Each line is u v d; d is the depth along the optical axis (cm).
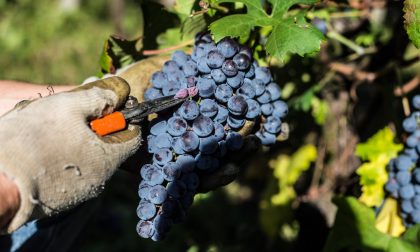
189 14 252
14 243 300
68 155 173
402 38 303
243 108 198
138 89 226
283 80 302
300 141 361
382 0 300
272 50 211
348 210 268
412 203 251
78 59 929
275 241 438
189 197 199
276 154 373
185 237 513
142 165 220
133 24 1041
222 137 203
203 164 198
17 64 919
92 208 334
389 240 259
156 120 204
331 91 359
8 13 1041
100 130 185
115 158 185
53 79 883
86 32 1024
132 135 193
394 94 312
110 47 255
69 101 178
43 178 168
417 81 303
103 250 530
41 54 939
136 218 566
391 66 310
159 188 194
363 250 263
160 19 262
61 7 1101
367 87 391
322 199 367
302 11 245
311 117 345
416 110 257
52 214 178
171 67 210
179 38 264
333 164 369
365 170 273
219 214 520
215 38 203
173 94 206
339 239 272
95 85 191
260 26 220
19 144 166
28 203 162
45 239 310
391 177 261
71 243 329
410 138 252
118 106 194
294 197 371
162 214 194
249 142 214
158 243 522
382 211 270
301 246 376
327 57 339
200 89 199
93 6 1135
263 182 520
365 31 337
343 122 360
